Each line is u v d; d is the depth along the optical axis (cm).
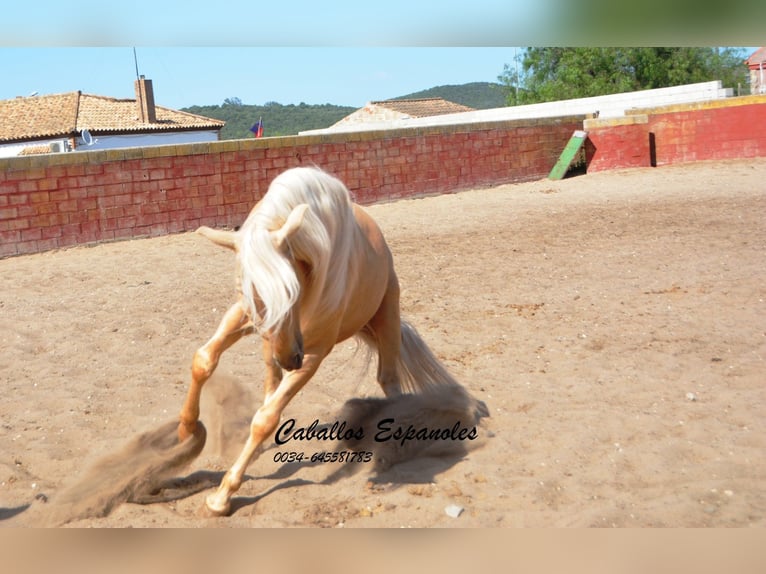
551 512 375
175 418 477
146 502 397
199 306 834
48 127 4156
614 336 682
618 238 1149
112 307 837
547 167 2108
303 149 1585
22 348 687
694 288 835
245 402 522
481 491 402
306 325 379
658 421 488
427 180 1822
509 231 1268
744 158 2088
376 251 446
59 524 370
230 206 1480
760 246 1029
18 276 1040
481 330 722
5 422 508
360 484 414
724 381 561
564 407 520
